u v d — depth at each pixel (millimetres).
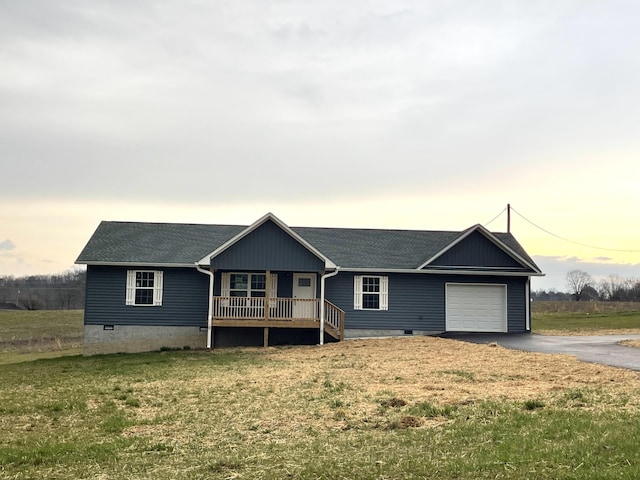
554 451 7574
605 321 37031
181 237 28359
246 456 8383
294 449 8680
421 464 7480
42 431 10562
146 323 26078
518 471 6957
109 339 25969
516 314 27547
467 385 13039
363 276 27125
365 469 7453
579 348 19047
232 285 26594
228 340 26297
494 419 9727
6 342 35531
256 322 24812
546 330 29844
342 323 25469
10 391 15070
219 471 7750
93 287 26062
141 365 19781
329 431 9750
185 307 26234
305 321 25109
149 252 26672
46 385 15977
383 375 15039
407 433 9273
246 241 25156
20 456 8680
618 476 6457
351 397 12297
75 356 25672
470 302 27531
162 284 26250
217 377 16047
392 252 28406
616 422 8906
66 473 7875
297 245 25250
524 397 11367
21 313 53594
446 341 22328
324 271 25281
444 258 27219
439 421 9984
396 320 27094
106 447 9133
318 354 20969
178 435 9859
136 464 8219
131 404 12609
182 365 19250
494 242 27344
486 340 23047
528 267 27375
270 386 14141
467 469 7164
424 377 14375
